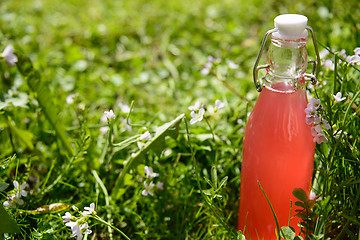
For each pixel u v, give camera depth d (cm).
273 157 54
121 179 62
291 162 54
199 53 105
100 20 120
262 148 55
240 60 99
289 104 53
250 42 108
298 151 54
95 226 60
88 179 67
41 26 115
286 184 55
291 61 52
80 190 66
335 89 58
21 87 80
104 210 63
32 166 67
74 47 102
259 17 119
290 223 57
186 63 101
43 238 57
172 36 113
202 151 68
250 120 56
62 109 77
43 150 71
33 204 62
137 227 62
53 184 64
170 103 87
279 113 54
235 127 68
